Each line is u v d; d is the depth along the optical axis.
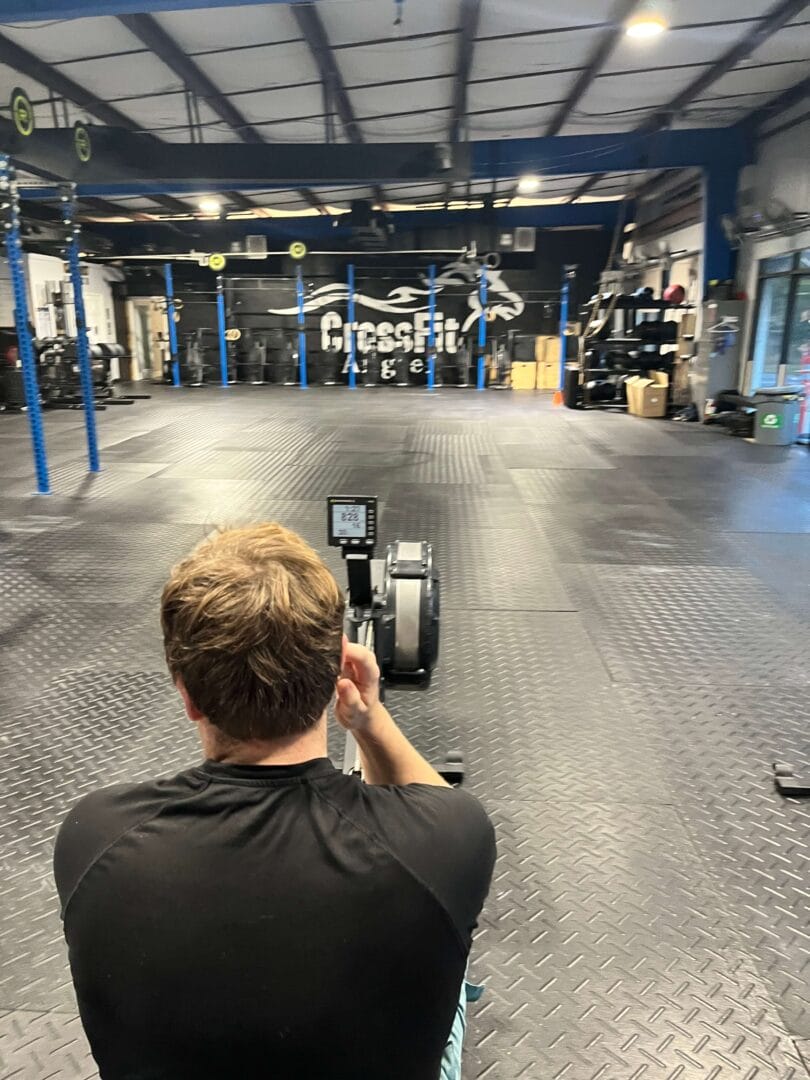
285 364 17.16
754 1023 1.73
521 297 16.52
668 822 2.38
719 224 10.72
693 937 1.96
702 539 5.23
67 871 0.81
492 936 1.95
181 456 8.13
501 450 8.59
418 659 3.16
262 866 0.76
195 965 0.73
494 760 2.69
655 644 3.61
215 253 15.98
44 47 6.47
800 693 3.16
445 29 6.46
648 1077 1.61
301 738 0.83
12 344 12.14
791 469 7.57
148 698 3.11
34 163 7.03
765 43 7.28
